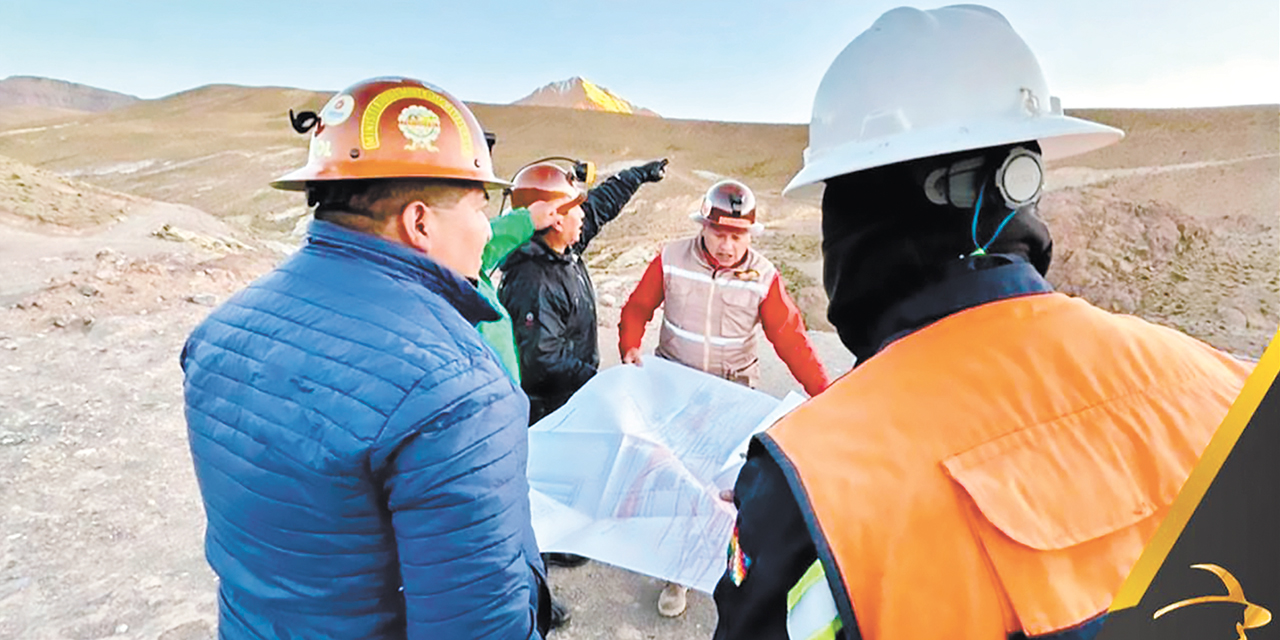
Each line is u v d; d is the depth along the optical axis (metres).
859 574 0.59
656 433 1.90
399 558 1.01
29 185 12.40
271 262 9.18
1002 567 0.59
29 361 5.11
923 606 0.59
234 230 13.37
